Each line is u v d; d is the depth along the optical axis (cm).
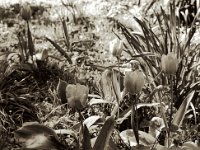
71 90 70
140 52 106
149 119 101
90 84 117
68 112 105
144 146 81
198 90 98
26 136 81
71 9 166
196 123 99
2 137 94
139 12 159
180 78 104
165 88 98
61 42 146
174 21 107
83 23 158
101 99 98
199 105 102
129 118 100
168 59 74
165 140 87
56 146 82
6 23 159
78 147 85
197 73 106
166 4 158
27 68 124
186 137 92
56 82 121
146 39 106
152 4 145
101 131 73
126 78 72
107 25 155
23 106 106
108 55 137
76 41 143
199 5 134
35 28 156
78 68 128
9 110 109
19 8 166
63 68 127
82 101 71
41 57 127
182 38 127
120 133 90
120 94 93
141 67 104
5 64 120
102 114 103
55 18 162
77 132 94
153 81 103
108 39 147
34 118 106
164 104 100
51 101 114
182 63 103
